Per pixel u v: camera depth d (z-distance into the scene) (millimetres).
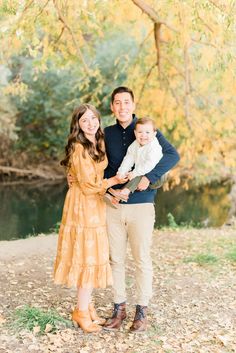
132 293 5141
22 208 14203
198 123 9094
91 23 7262
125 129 4012
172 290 5242
